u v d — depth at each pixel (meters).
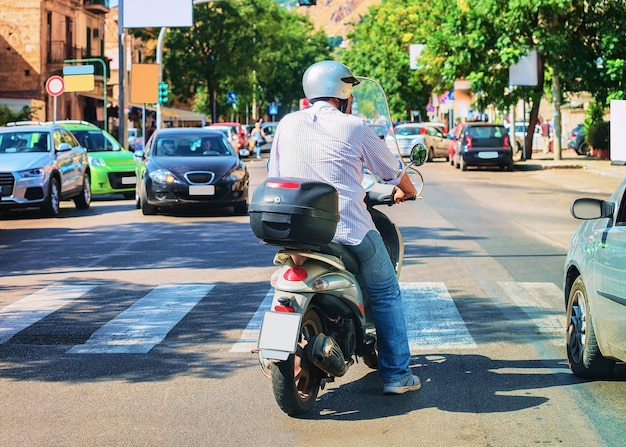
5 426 6.06
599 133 44.59
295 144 6.14
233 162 20.31
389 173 6.23
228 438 5.75
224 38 69.00
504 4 39.59
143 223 18.64
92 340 8.47
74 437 5.82
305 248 5.80
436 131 49.12
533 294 10.52
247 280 11.60
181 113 70.88
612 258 6.29
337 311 6.14
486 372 7.21
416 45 65.56
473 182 31.16
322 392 6.73
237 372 7.32
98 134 26.94
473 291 10.68
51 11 55.06
